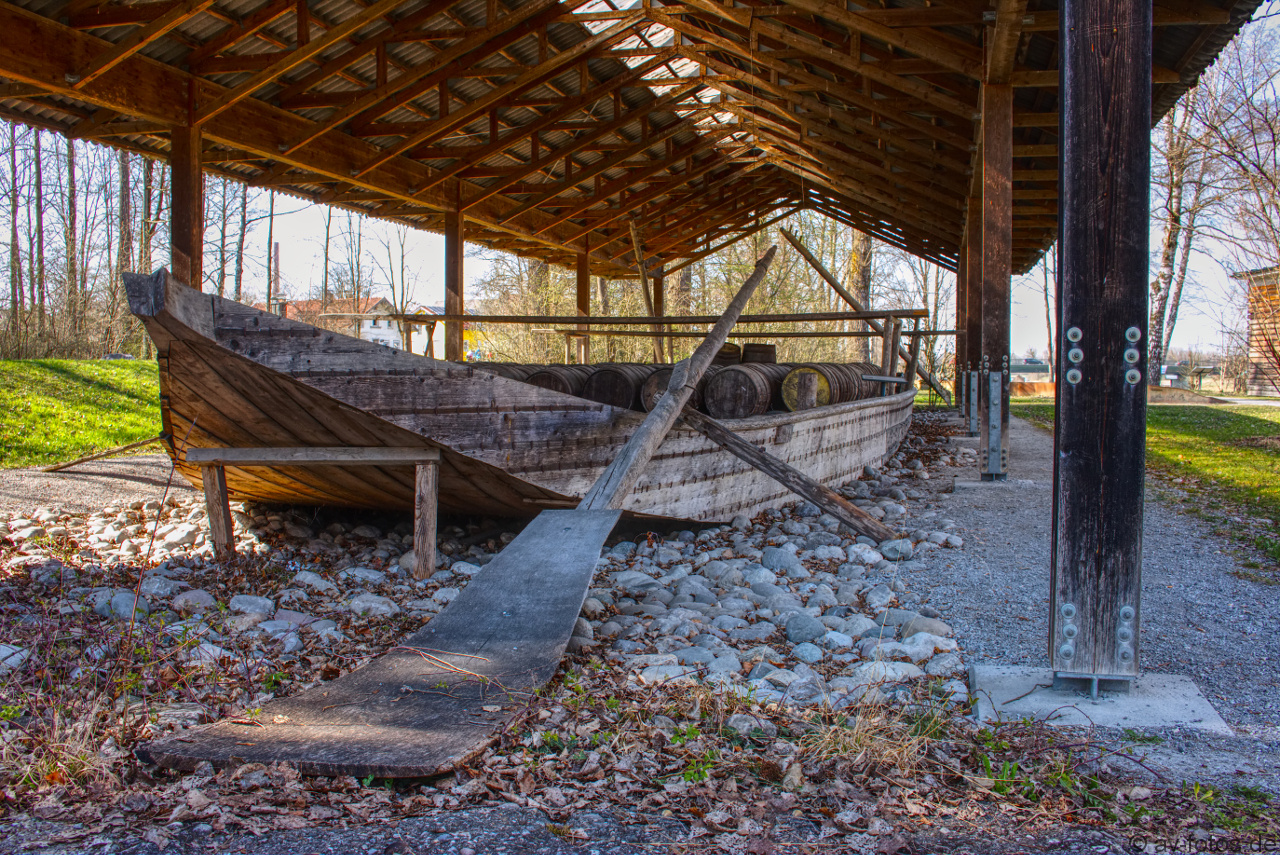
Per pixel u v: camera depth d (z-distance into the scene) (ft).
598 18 40.06
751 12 37.73
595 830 7.15
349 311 124.06
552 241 64.34
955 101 35.19
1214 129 41.11
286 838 6.93
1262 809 7.41
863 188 65.46
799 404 27.20
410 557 17.38
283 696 10.43
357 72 38.70
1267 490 24.17
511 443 17.20
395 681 10.00
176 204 31.78
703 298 110.32
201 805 7.38
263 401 15.72
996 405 27.53
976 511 23.24
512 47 41.96
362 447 17.02
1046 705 9.79
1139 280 9.50
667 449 19.98
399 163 45.93
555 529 14.29
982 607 14.39
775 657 12.11
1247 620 13.10
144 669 10.84
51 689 9.92
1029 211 53.78
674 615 13.88
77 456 35.88
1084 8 9.54
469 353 108.88
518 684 9.89
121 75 28.86
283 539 20.61
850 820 7.34
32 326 83.25
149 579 15.47
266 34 32.96
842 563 18.65
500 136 51.98
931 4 29.66
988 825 7.27
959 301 66.54
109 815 7.35
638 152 56.49
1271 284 37.86
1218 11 22.66
